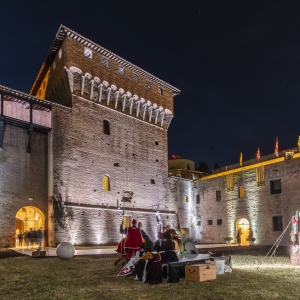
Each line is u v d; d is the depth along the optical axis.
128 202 35.81
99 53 35.56
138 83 39.59
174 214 41.31
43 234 28.52
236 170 38.12
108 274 11.88
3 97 27.56
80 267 13.81
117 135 36.31
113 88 36.28
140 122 39.50
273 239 32.97
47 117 30.42
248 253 22.41
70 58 32.53
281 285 9.81
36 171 29.25
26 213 31.50
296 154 31.92
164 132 42.75
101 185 33.41
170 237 11.73
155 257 10.41
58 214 28.78
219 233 39.41
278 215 32.84
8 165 27.36
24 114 28.72
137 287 9.48
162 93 42.91
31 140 29.36
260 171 35.41
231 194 38.53
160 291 8.95
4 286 9.75
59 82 34.12
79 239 29.91
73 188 30.69
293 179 31.98
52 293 8.73
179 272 10.84
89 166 32.59
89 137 33.25
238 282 10.27
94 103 34.50
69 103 32.56
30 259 16.94
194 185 44.47
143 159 38.81
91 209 31.69
